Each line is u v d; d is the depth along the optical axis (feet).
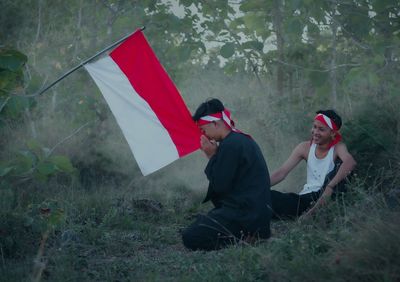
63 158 18.92
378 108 24.59
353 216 15.49
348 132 22.65
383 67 27.17
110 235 18.58
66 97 26.96
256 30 29.32
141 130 16.97
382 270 11.71
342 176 19.31
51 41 28.55
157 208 22.12
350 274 12.00
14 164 19.08
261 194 16.51
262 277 13.19
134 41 17.02
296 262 12.85
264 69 29.68
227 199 16.70
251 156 16.52
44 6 28.53
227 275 13.29
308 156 20.30
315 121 19.90
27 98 18.35
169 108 16.93
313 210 18.56
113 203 22.34
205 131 16.70
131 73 17.03
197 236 16.44
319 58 29.50
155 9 29.53
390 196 18.08
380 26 27.73
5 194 19.21
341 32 29.35
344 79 26.27
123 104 17.03
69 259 15.31
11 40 27.76
